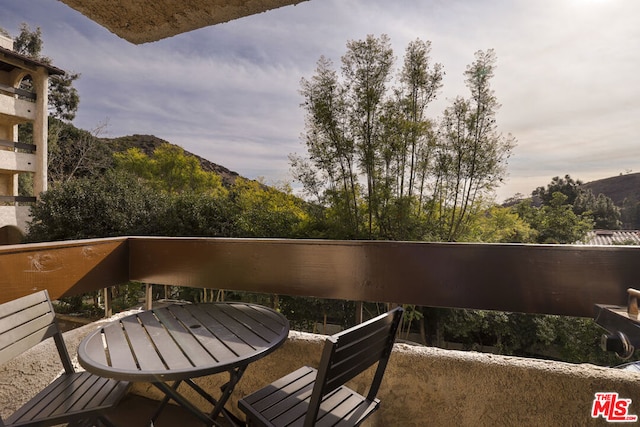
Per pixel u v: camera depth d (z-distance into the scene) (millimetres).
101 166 19500
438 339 10109
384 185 9734
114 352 1100
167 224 11945
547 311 1464
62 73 16578
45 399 1172
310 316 9125
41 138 15922
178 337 1237
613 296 1370
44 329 1307
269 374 1633
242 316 1496
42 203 12758
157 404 1701
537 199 11688
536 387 1278
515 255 1507
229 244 1977
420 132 9695
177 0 990
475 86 9570
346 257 1767
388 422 1467
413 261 1655
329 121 9727
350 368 977
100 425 1156
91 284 1893
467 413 1361
